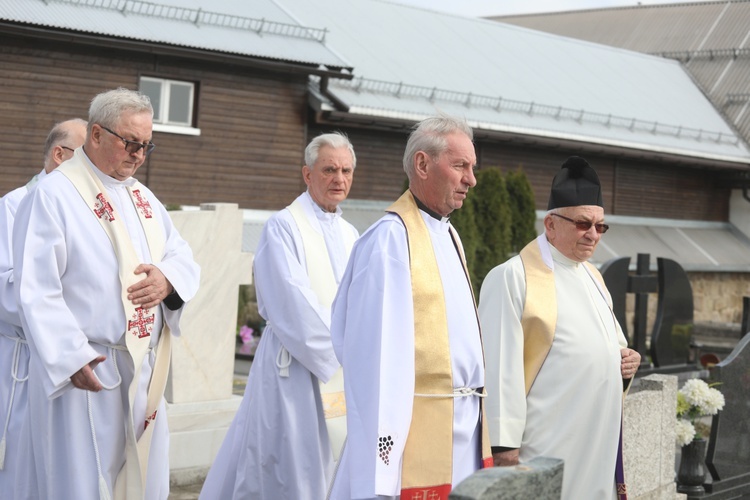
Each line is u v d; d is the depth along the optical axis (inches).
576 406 175.5
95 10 556.7
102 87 560.4
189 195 603.8
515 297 176.6
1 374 181.9
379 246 147.9
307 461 214.5
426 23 892.6
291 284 213.0
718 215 1045.2
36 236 164.1
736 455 291.0
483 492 99.8
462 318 151.5
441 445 145.6
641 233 938.7
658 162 952.3
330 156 223.0
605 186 921.5
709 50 1159.0
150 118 175.0
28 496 172.6
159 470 182.9
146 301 170.6
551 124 821.9
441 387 147.0
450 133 150.8
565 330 176.7
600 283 187.6
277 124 642.2
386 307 144.4
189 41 574.9
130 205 179.0
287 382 215.2
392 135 727.1
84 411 167.9
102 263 169.0
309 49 641.0
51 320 160.7
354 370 143.9
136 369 170.7
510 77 868.6
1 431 181.0
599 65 1027.9
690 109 1040.8
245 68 624.4
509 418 170.7
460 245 158.1
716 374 286.5
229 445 223.0
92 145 172.7
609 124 896.9
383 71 744.3
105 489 168.4
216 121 613.3
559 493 111.9
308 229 222.4
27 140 533.0
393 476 140.2
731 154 988.6
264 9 658.8
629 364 184.5
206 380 280.1
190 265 181.5
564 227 180.5
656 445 242.8
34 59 533.6
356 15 831.1
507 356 173.5
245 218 625.9
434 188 151.3
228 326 284.8
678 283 450.9
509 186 622.2
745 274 1004.6
